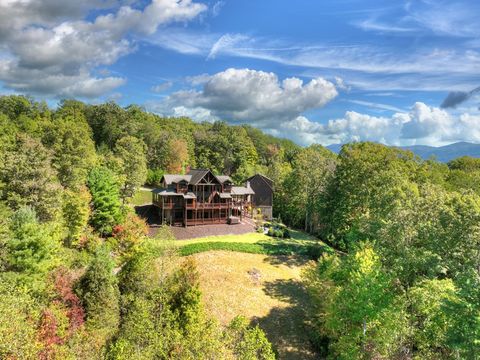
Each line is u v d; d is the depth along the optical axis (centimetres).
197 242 5088
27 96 9600
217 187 6209
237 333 2131
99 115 9594
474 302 2027
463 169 9025
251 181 7956
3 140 5438
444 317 2562
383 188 5156
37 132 6775
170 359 1939
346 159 5975
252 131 15438
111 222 4603
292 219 7906
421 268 3272
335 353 2994
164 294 2775
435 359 2598
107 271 2845
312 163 7862
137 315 2388
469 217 3356
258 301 3953
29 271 2617
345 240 5906
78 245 3894
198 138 12144
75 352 2192
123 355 1959
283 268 4853
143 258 3203
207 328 2039
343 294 2988
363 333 2812
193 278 3027
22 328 1858
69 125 6231
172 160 9312
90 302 2603
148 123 9844
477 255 2881
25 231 2738
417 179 6316
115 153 7244
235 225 6116
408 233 3488
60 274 2733
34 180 3831
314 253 5331
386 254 3506
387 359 2706
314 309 3803
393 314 2741
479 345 1933
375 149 6306
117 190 4888
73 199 3928
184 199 5712
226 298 3862
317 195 6881
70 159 5216
